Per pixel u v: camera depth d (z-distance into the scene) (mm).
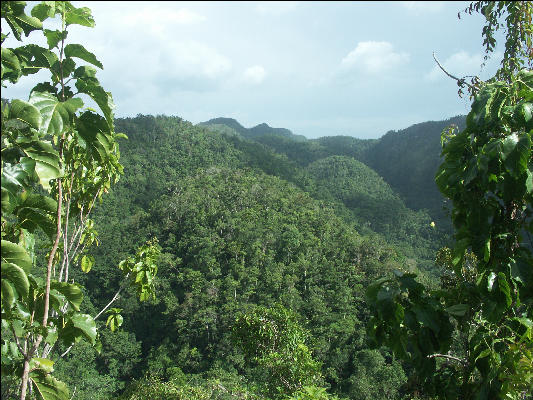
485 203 1993
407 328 1833
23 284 1705
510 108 1929
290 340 6750
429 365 1852
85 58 2031
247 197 52844
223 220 46844
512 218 2027
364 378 23797
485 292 1896
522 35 3146
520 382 1690
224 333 34750
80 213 3541
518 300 1856
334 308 34688
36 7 2010
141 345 38000
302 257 41438
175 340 37219
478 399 1808
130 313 39281
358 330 29641
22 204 1944
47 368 2025
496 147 1827
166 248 46062
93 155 2133
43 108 1804
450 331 1847
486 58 3438
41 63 1997
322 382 7957
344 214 69625
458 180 2123
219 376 28719
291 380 6309
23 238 2137
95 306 39938
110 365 34469
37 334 2021
